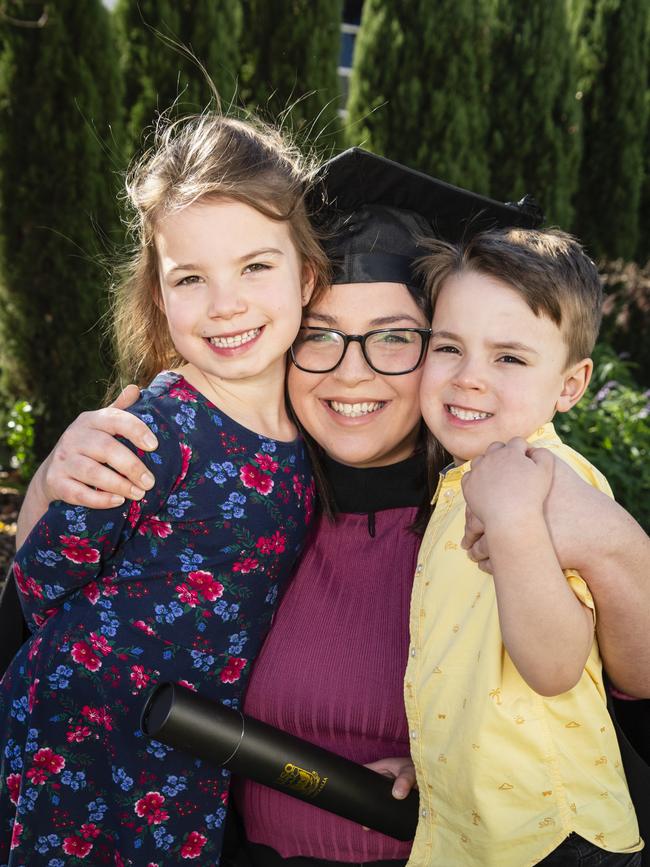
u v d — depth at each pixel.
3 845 1.60
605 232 6.70
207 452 1.55
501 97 5.83
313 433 1.75
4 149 4.63
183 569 1.52
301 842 1.59
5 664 1.79
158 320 1.86
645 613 1.28
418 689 1.46
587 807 1.36
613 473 4.42
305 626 1.66
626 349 6.79
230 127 1.69
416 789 1.55
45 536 1.47
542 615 1.21
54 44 4.54
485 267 1.52
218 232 1.56
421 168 5.45
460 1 5.42
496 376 1.51
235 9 5.14
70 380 4.84
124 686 1.49
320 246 1.69
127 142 4.93
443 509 1.58
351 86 5.60
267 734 1.44
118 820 1.52
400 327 1.67
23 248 4.70
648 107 6.75
